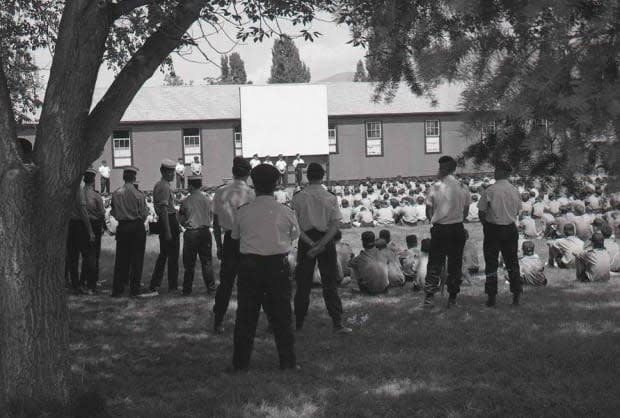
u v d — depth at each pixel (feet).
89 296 31.99
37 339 14.44
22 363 14.34
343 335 23.02
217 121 111.55
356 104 118.73
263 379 18.01
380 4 9.66
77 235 32.73
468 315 25.23
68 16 14.69
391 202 62.44
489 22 8.22
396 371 18.54
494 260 26.68
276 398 16.43
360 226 60.23
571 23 7.68
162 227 32.09
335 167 116.98
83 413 14.69
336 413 15.40
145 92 113.09
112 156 107.34
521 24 7.86
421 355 20.08
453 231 26.23
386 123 118.83
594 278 31.91
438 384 17.33
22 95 33.78
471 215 61.26
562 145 7.72
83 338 23.52
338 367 19.12
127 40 27.35
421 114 119.24
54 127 14.57
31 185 14.43
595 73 7.48
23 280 14.37
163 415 15.43
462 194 26.13
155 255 46.85
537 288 30.81
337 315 23.29
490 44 8.21
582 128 7.51
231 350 21.71
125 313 27.76
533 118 7.68
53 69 14.74
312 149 113.80
